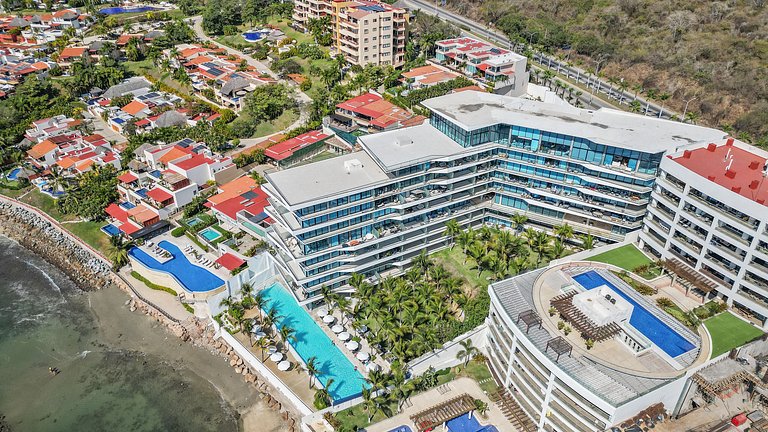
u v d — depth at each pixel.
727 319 95.62
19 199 168.38
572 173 121.00
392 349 104.19
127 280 136.38
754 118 171.75
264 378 109.00
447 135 130.12
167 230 148.62
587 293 93.81
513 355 93.56
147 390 108.94
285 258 119.88
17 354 118.19
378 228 120.12
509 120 123.19
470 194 130.00
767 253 92.00
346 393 101.75
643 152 110.50
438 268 118.06
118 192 159.50
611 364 84.50
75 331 123.81
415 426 93.88
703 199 102.62
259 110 191.88
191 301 125.88
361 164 119.69
